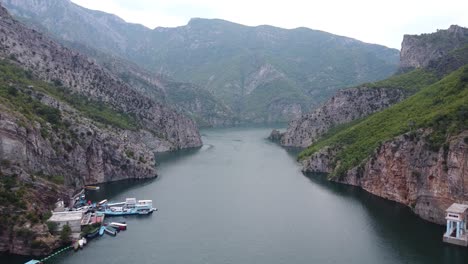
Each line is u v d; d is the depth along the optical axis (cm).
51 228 13512
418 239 13675
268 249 13288
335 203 18025
